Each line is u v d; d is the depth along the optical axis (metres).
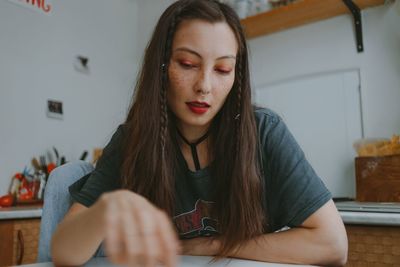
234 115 0.85
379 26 1.99
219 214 0.85
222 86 0.75
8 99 2.21
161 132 0.83
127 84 3.00
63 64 2.54
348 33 2.08
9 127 2.20
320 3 1.96
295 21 2.18
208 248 0.80
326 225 0.77
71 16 2.62
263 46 2.38
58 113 2.47
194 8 0.75
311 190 0.79
